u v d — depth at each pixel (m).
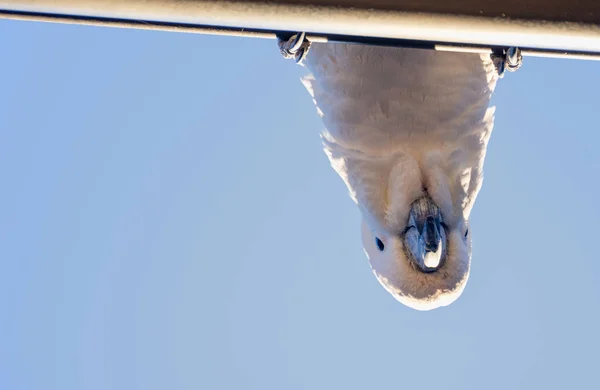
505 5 3.52
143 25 3.54
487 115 7.00
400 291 6.48
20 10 3.40
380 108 6.70
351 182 6.93
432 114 6.69
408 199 6.48
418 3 3.47
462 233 6.72
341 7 3.43
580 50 3.85
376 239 6.88
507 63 4.20
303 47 3.89
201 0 3.35
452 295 6.42
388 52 6.56
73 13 3.42
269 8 3.39
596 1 3.56
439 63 6.64
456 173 6.72
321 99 7.05
